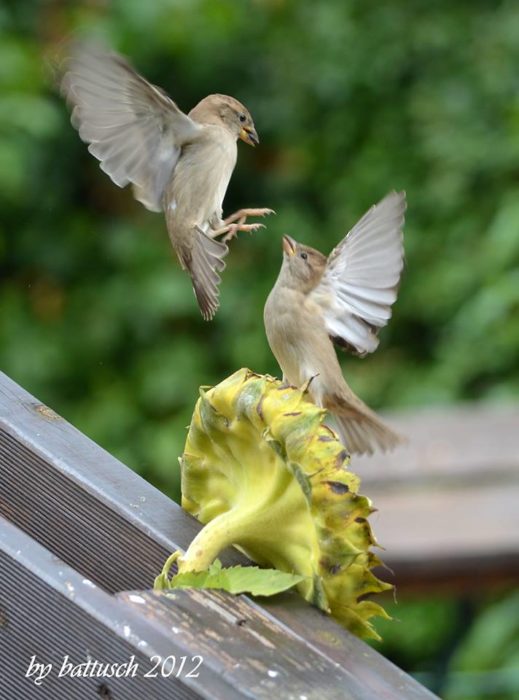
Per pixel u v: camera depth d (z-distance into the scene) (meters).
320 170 17.28
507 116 16.58
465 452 9.84
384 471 9.64
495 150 16.38
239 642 3.93
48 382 15.59
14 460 4.91
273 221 16.77
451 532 8.55
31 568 3.94
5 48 15.75
